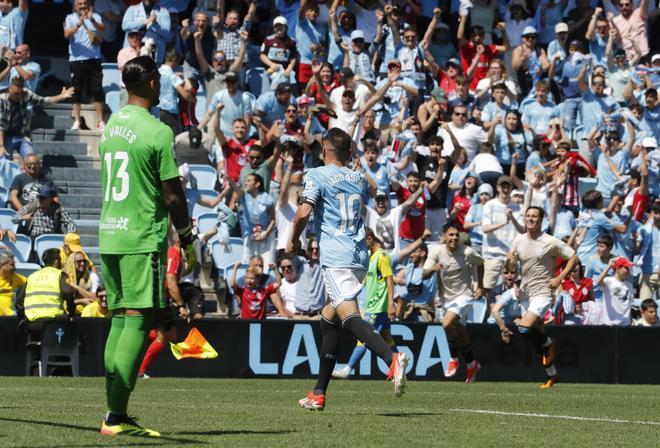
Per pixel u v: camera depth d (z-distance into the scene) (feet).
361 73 246.47
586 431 88.12
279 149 214.90
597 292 203.82
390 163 220.02
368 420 92.89
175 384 155.53
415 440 75.82
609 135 239.91
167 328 166.20
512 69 263.08
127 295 74.59
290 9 263.49
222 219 207.31
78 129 238.48
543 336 163.22
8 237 202.90
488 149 235.81
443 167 219.20
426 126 235.20
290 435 76.84
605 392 154.92
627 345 191.62
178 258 173.78
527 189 227.20
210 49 244.63
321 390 102.58
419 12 270.87
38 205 204.23
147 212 74.59
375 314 166.09
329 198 98.12
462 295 173.06
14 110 221.25
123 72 76.59
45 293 171.42
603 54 266.98
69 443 67.41
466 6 267.59
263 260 198.39
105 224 75.36
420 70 248.93
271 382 164.35
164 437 73.10
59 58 282.15
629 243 219.82
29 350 171.83
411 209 209.77
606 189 238.07
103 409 98.58
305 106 228.22
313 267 192.65
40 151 233.76
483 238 212.23
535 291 162.20
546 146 235.20
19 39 242.78
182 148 228.84
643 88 261.65
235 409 103.50
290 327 181.57
